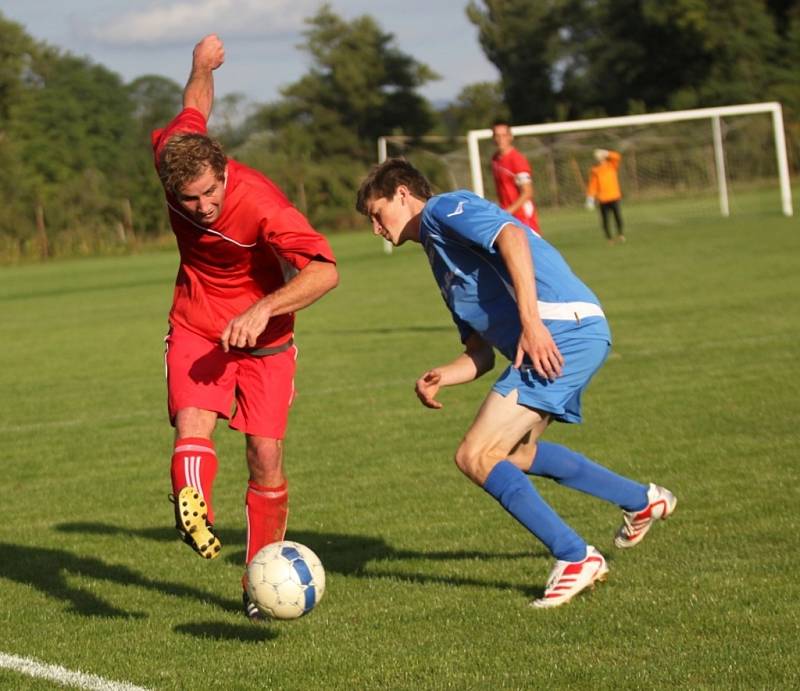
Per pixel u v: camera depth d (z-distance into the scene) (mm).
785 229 51938
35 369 26125
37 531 12172
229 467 14984
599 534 10672
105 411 19938
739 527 10477
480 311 8805
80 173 112062
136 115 138875
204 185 8172
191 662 7879
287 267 9117
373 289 42062
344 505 12422
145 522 12422
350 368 22688
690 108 104125
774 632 7734
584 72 115375
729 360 20234
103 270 70688
